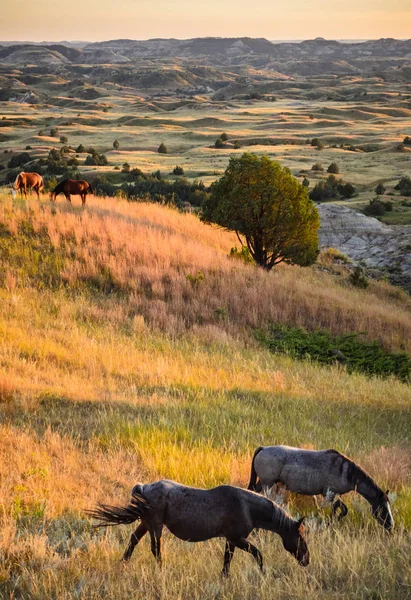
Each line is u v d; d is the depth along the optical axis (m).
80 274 30.41
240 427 16.28
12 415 15.13
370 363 28.05
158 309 28.78
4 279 28.20
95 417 15.77
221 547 9.49
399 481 12.88
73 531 9.62
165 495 7.97
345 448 15.22
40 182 40.84
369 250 67.12
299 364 26.02
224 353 25.45
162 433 14.59
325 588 8.30
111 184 156.00
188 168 184.50
